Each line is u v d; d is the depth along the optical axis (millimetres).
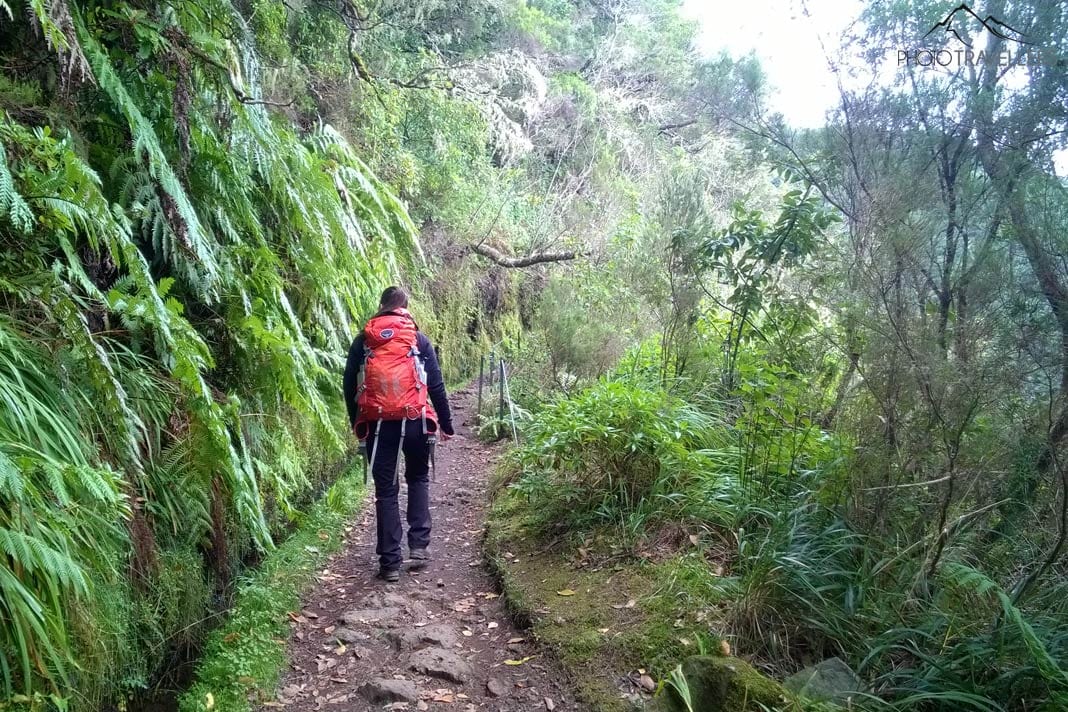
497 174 14719
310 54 8961
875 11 3908
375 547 5141
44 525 2549
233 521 4398
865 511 3463
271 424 4984
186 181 4492
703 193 6863
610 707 2984
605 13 20891
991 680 2648
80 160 3223
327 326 5992
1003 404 2930
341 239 6098
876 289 3330
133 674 3098
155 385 3812
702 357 6117
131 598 3197
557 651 3436
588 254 12703
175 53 4129
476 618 4035
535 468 5375
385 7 10734
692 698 2725
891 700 2750
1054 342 2844
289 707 3203
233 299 4656
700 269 5586
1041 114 3146
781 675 3016
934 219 3307
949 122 3428
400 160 10469
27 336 3039
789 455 4191
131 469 3439
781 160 4957
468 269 12539
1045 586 2838
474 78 13562
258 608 3869
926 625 2926
